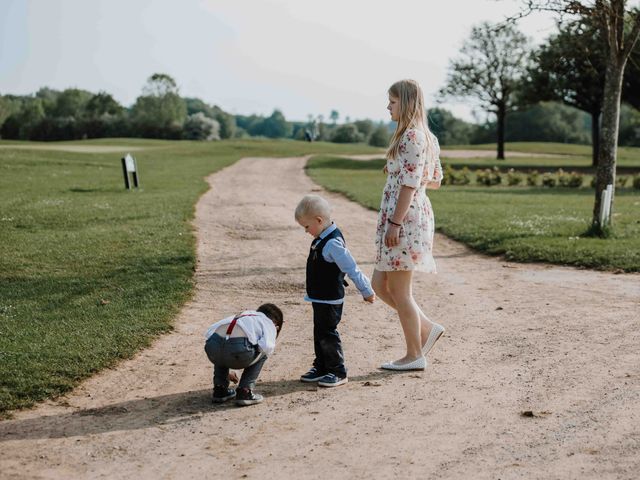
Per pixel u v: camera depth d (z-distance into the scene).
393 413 4.75
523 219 16.12
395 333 6.99
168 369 5.86
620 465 3.84
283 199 22.12
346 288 9.08
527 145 82.56
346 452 4.13
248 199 21.58
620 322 7.16
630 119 91.19
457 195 24.91
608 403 4.80
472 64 57.06
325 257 5.27
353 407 4.89
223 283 9.38
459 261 11.45
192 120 104.44
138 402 5.08
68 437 4.43
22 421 4.71
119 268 9.88
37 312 7.51
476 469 3.85
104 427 4.60
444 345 6.50
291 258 11.27
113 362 5.95
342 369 5.42
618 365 5.68
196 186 25.38
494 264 11.10
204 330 7.13
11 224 14.33
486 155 65.56
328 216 5.32
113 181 26.38
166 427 4.59
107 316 7.36
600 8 13.12
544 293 8.78
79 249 11.30
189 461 4.05
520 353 6.14
